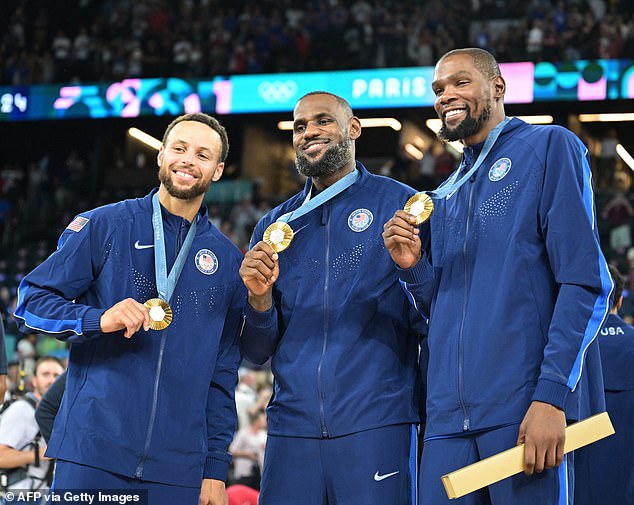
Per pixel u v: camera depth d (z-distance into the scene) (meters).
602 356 8.85
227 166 48.88
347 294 7.78
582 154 6.89
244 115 45.88
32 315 6.93
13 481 10.77
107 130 49.34
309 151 8.09
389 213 8.02
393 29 43.25
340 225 8.03
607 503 8.66
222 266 7.70
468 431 6.55
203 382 7.29
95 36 47.22
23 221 46.03
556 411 6.12
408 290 7.36
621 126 46.84
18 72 46.12
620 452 8.67
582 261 6.43
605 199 41.78
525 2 43.41
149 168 48.53
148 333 7.13
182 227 7.66
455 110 7.27
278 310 7.99
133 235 7.46
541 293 6.62
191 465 7.11
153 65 45.00
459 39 43.38
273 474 7.64
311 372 7.57
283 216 8.09
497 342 6.53
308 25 45.72
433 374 6.85
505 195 6.89
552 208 6.60
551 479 6.30
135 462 6.86
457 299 6.86
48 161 48.53
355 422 7.42
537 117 43.53
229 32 46.06
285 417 7.66
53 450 6.88
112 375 6.98
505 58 41.41
